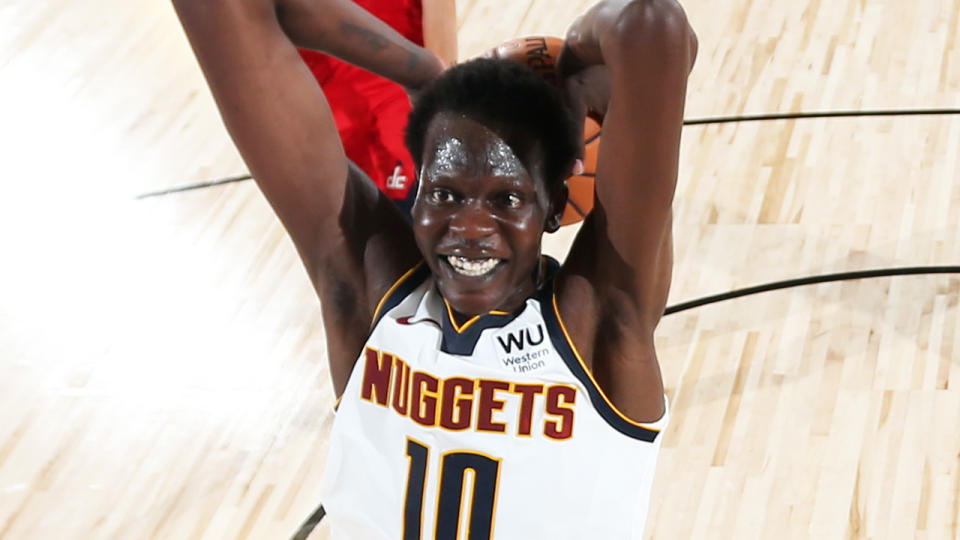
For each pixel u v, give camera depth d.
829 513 6.50
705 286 7.88
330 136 2.98
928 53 9.83
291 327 7.86
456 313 2.98
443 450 2.99
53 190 9.09
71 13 11.19
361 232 3.09
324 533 6.55
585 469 2.97
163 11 11.16
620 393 2.96
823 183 8.59
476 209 2.67
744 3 10.62
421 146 2.81
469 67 2.73
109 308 8.07
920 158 8.77
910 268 7.90
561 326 2.92
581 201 4.40
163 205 8.91
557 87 3.02
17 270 8.41
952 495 6.55
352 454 3.07
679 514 6.55
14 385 7.56
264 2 2.79
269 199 3.04
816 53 9.91
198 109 9.88
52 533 6.64
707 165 8.83
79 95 10.11
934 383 7.18
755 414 7.07
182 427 7.23
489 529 2.98
